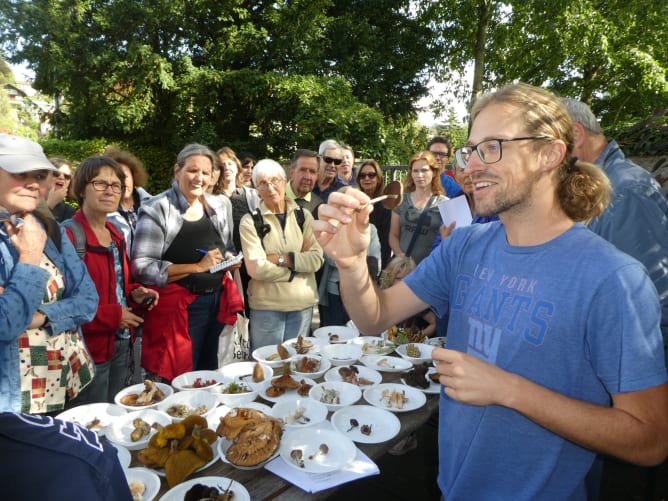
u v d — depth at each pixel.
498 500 1.07
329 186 4.35
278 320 3.03
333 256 1.15
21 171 1.65
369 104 13.54
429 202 3.86
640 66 10.88
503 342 1.06
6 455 0.67
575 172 1.04
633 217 1.62
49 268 1.89
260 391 2.05
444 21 13.27
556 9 10.54
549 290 1.00
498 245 1.17
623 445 0.87
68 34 10.90
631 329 0.90
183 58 11.43
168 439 1.48
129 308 2.57
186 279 2.79
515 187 1.03
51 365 1.83
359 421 1.85
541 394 0.89
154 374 2.78
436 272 1.34
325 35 12.98
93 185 2.38
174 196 2.90
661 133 4.54
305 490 1.38
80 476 0.69
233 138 13.00
